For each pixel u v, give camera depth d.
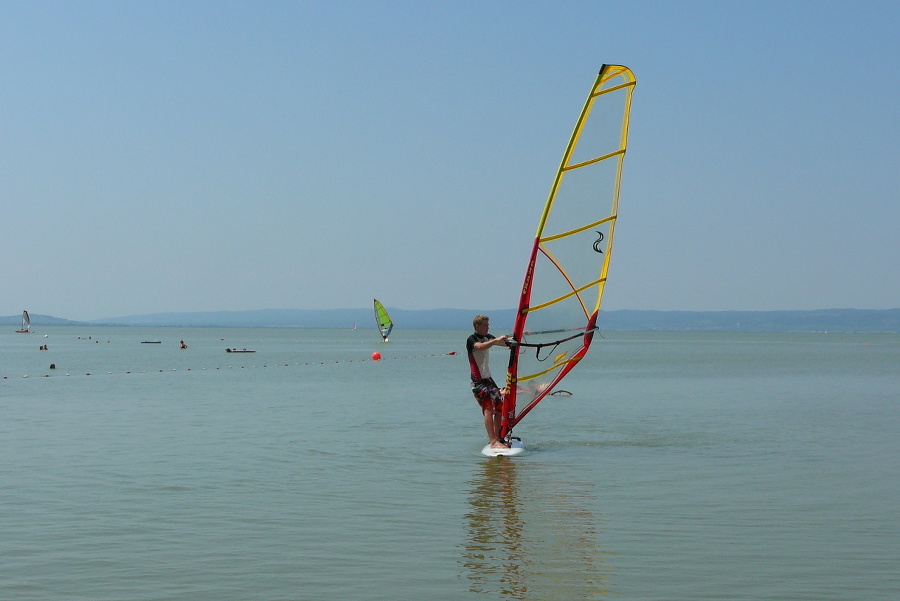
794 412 21.56
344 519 9.88
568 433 17.27
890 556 8.41
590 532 9.31
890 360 60.69
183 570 7.98
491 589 7.48
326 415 20.84
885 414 21.06
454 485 11.82
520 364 14.57
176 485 11.83
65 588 7.50
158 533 9.27
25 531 9.34
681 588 7.49
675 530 9.39
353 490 11.49
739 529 9.44
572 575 7.85
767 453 14.62
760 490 11.47
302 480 12.19
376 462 13.70
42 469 13.05
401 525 9.61
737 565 8.13
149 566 8.11
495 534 9.23
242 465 13.41
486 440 16.23
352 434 17.14
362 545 8.80
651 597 7.27
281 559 8.33
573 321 14.27
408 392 28.30
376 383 32.97
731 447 15.31
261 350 80.88
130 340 126.81
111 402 24.52
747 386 31.31
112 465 13.43
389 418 20.14
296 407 22.95
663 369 44.81
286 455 14.42
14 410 22.05
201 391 28.78
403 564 8.18
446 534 9.23
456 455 14.40
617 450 14.94
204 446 15.44
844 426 18.45
